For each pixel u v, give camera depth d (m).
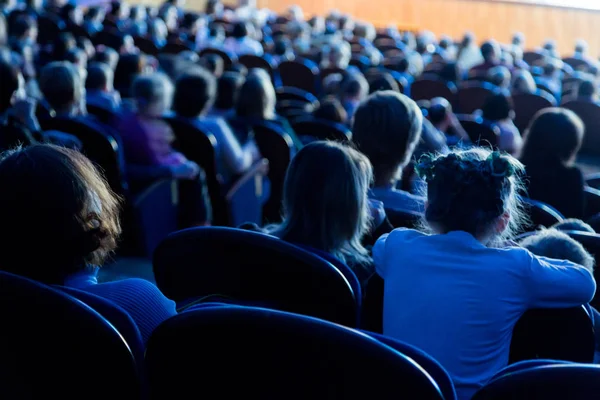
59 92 4.22
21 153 1.64
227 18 15.36
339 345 1.31
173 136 4.29
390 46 13.77
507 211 1.97
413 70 10.62
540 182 3.77
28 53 7.17
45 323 1.48
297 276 1.97
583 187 3.79
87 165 1.71
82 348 1.50
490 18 21.50
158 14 13.93
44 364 1.56
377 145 2.92
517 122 7.97
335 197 2.24
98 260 1.73
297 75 9.27
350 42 13.64
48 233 1.61
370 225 2.56
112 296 1.70
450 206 1.95
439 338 1.91
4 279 1.48
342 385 1.36
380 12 21.55
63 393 1.59
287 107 6.80
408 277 1.96
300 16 17.02
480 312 1.89
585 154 8.34
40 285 1.47
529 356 2.06
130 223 4.17
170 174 4.16
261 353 1.38
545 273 1.91
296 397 1.42
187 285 2.18
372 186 2.97
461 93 8.35
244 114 4.65
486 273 1.90
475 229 1.95
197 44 11.73
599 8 21.28
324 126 4.58
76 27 10.62
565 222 2.85
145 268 4.21
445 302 1.91
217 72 7.39
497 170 1.93
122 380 1.52
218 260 2.04
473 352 1.90
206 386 1.48
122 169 3.96
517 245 2.21
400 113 2.91
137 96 4.17
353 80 5.96
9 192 1.60
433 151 4.52
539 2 21.36
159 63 7.53
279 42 11.34
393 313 1.98
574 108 8.16
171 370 1.49
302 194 2.27
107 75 5.27
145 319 1.71
